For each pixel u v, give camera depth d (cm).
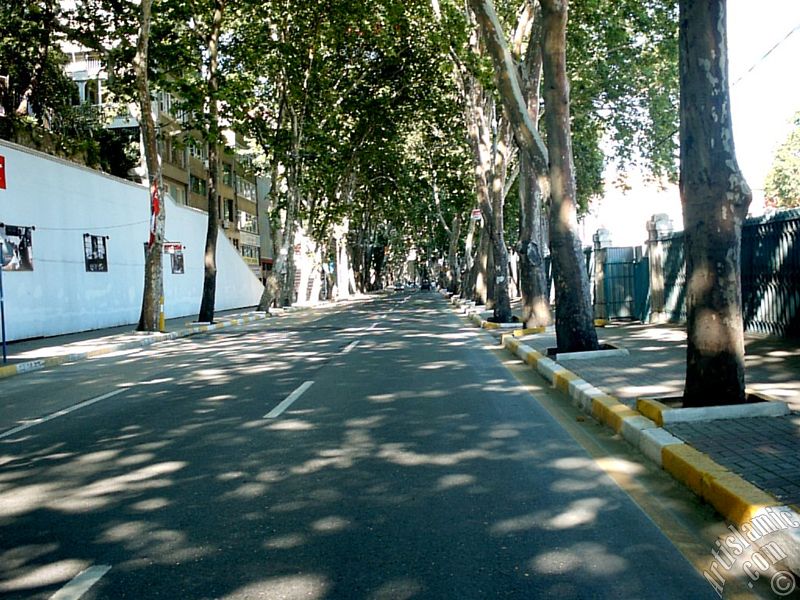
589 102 2938
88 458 705
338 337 2048
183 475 632
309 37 3020
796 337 1226
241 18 2844
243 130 2744
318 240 4812
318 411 904
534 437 739
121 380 1296
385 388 1075
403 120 3816
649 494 543
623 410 755
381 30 2838
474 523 495
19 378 1416
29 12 2295
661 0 2395
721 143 685
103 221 2697
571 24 2211
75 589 404
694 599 375
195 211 3738
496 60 1248
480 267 3406
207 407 958
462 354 1523
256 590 398
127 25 2316
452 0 1922
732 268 695
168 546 467
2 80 2809
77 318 2470
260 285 5038
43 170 2270
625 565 418
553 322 1928
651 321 1955
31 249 2191
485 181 2411
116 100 2672
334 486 588
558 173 1238
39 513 541
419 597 385
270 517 517
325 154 3631
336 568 425
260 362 1473
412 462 655
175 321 3008
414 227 7231
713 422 672
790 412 694
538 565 421
